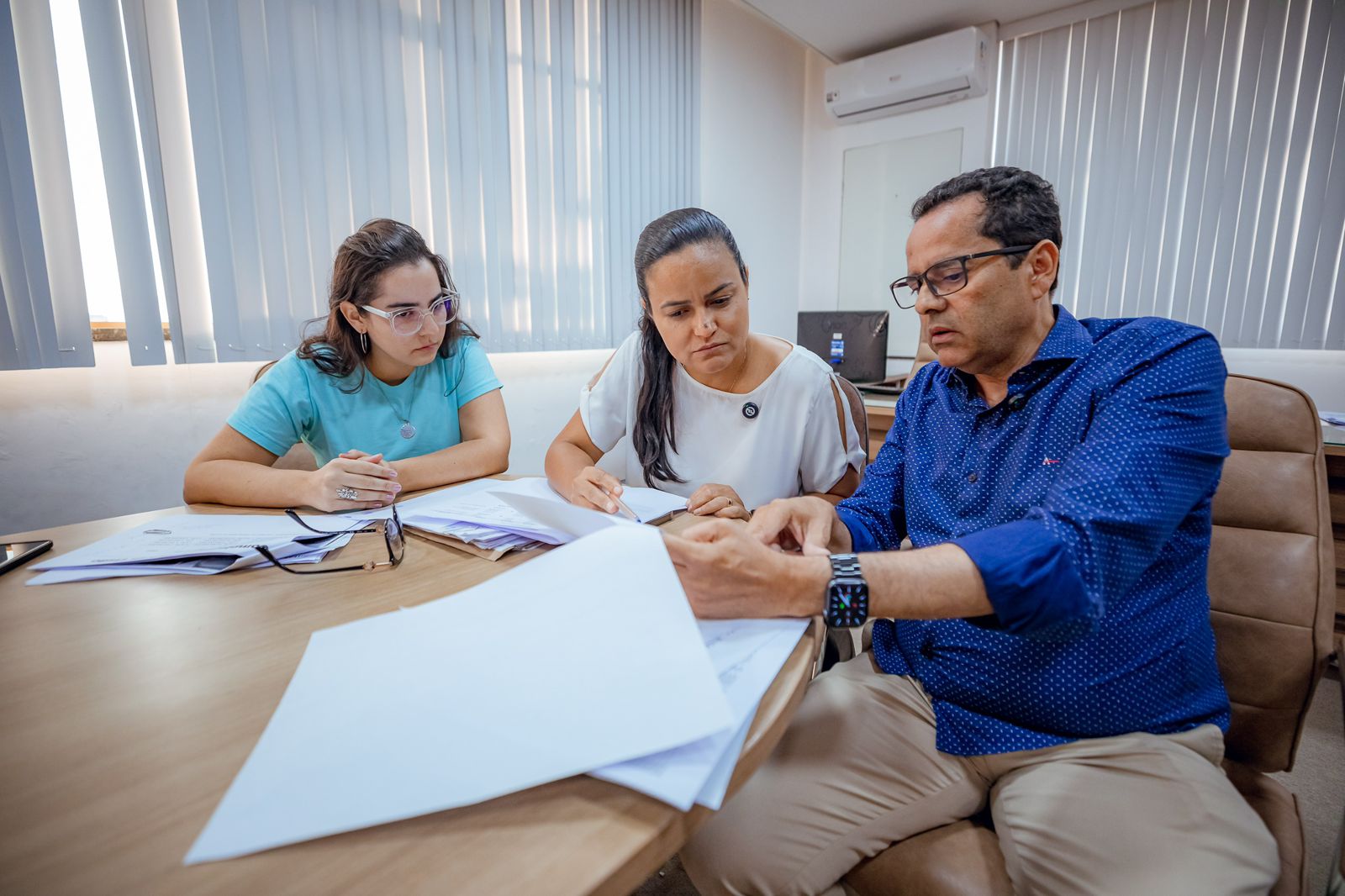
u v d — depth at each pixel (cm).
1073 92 311
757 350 122
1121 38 296
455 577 66
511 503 72
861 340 256
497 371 252
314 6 183
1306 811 128
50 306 146
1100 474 60
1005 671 75
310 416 125
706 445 126
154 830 31
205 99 165
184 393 172
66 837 30
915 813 74
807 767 74
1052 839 64
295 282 185
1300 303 266
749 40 345
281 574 68
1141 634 72
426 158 213
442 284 132
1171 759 67
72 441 156
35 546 74
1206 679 75
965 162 341
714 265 101
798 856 70
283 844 29
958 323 81
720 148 336
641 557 48
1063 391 77
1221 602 86
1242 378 92
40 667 48
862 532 87
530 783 32
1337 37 251
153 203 160
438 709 38
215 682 45
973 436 87
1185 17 280
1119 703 71
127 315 158
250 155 174
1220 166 279
